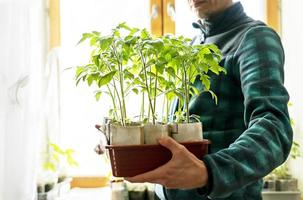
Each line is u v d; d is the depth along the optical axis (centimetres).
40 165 180
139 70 85
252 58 85
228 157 67
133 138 74
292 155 179
